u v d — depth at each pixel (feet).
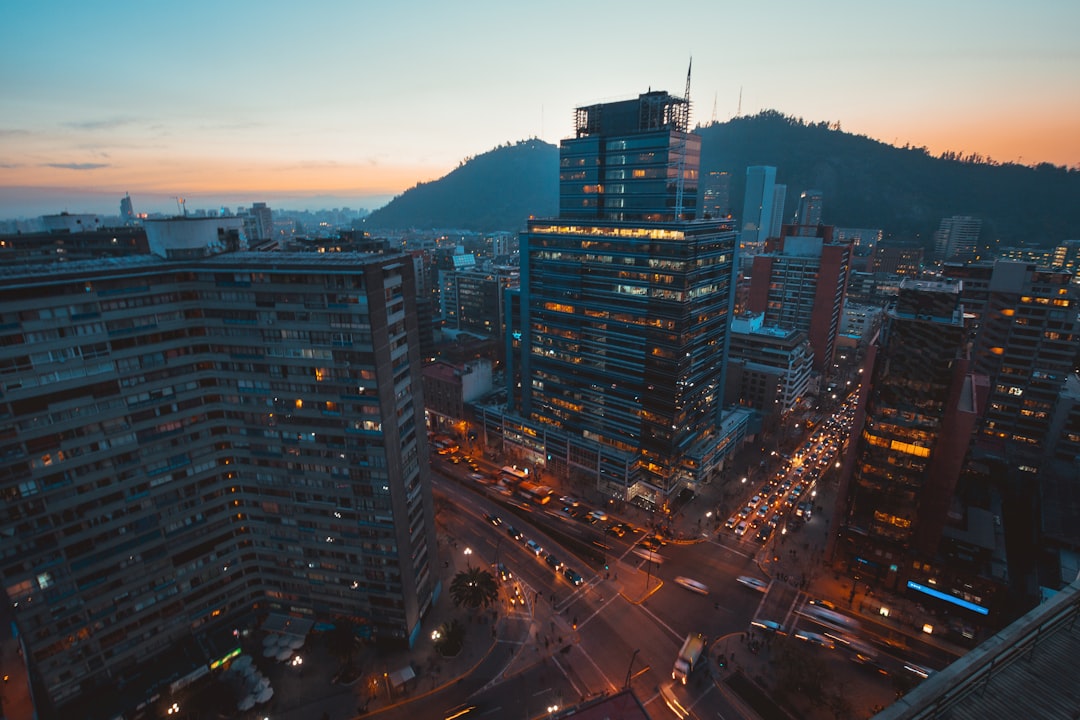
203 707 289.74
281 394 290.97
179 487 293.23
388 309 282.36
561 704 292.61
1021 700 76.23
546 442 536.01
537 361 537.65
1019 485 469.16
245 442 304.91
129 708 278.87
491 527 452.76
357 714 288.71
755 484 512.22
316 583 329.31
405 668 305.53
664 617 352.90
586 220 461.78
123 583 282.77
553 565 401.29
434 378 636.07
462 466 560.61
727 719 284.20
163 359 276.82
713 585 381.19
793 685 292.40
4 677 256.32
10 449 239.30
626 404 473.67
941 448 334.85
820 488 504.43
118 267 257.14
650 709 289.33
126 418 269.23
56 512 255.50
